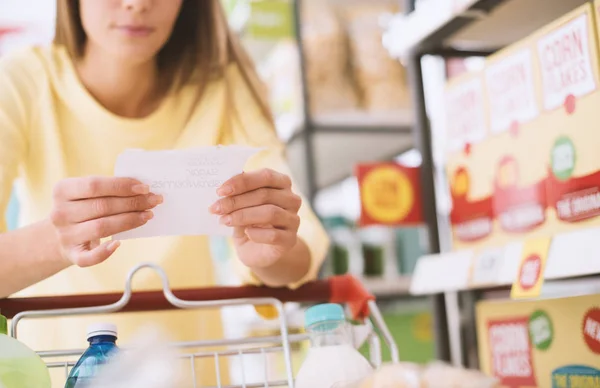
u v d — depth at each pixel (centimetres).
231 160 97
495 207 143
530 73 133
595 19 118
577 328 128
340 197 424
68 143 139
